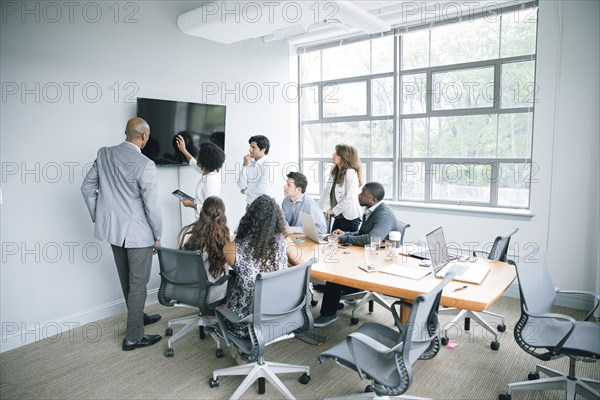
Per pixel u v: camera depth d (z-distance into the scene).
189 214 4.20
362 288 2.41
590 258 3.62
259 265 2.29
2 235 2.95
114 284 3.64
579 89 3.55
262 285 2.06
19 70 2.96
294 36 5.21
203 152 3.71
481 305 2.04
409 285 2.31
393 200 5.07
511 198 4.29
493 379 2.57
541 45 3.69
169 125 3.85
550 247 3.82
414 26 4.63
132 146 2.94
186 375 2.67
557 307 3.77
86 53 3.32
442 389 2.46
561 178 3.70
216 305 2.77
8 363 2.82
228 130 4.65
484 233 4.23
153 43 3.79
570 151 3.64
